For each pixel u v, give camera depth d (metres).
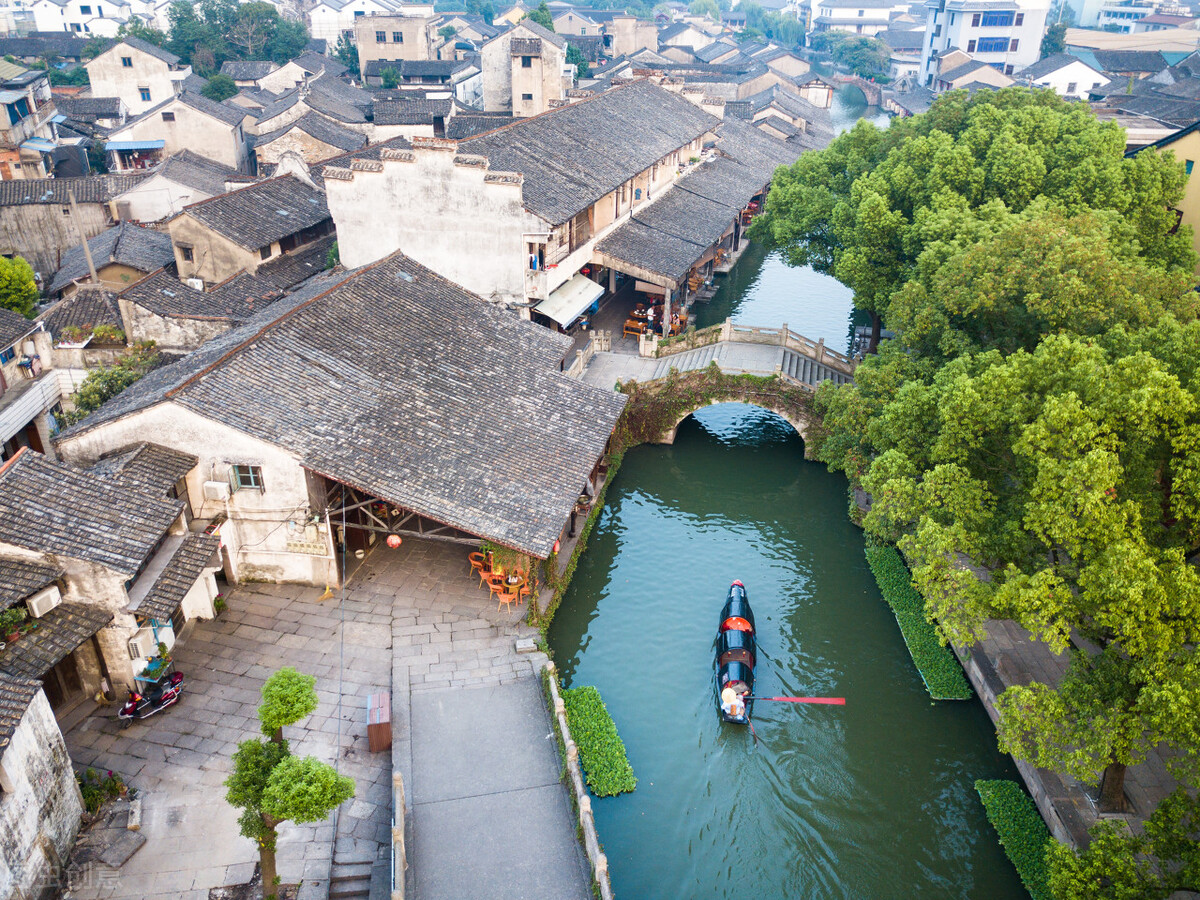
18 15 143.62
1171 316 23.52
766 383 43.38
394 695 26.48
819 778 27.03
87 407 35.78
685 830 25.17
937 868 24.22
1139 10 169.12
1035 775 25.39
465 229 42.78
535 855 21.75
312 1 166.12
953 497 24.23
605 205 51.22
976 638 22.44
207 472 28.42
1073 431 20.75
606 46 157.12
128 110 99.38
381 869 21.19
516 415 33.22
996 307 28.83
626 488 42.72
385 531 29.61
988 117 42.44
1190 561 22.92
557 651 31.59
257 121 89.56
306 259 53.06
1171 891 18.03
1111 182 36.22
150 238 54.09
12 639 21.28
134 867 20.70
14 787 18.55
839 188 50.72
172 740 24.23
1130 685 19.95
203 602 28.94
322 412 29.45
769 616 34.12
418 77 113.56
